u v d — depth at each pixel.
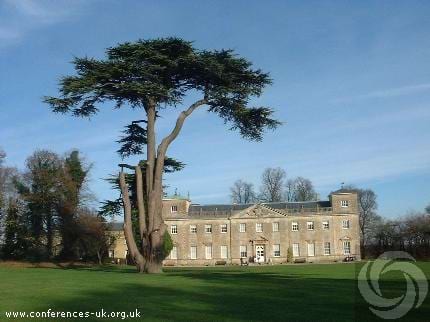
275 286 24.56
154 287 24.00
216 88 37.56
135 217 58.38
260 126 40.19
